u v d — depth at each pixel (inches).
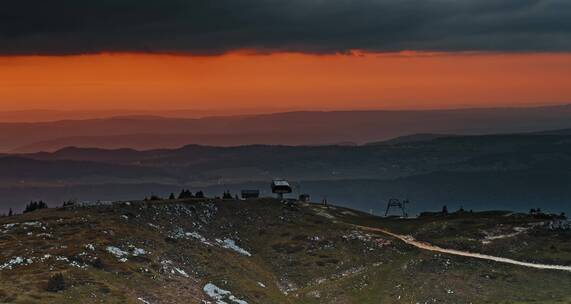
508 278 5964.6
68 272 4702.3
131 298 4471.0
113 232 5989.2
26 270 4736.7
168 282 5142.7
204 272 5748.0
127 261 5339.6
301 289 6166.3
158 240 6215.6
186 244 6402.6
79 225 6107.3
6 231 5880.9
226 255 6555.1
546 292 5595.5
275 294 5797.2
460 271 6181.1
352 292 5935.0
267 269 6638.8
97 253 5305.1
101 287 4552.2
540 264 6328.7
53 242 5506.9
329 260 6835.6
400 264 6540.4
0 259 4997.5
